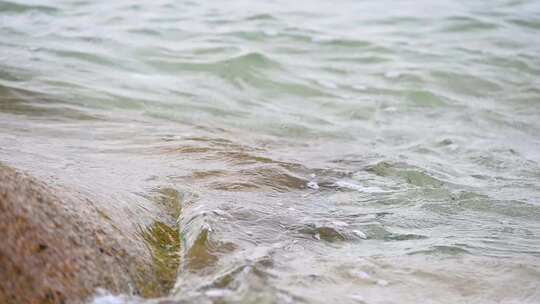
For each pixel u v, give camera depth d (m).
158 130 10.00
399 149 10.46
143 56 14.78
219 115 11.63
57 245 4.45
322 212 7.18
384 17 19.95
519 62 15.93
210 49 15.72
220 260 5.36
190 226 6.03
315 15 19.92
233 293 4.75
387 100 13.30
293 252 5.76
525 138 11.20
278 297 4.72
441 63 15.75
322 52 16.38
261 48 16.20
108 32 16.56
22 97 10.89
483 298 5.13
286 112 12.25
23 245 4.23
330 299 4.83
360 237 6.51
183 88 12.92
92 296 4.37
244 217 6.46
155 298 4.74
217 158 8.77
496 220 7.34
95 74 13.05
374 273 5.46
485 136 11.24
